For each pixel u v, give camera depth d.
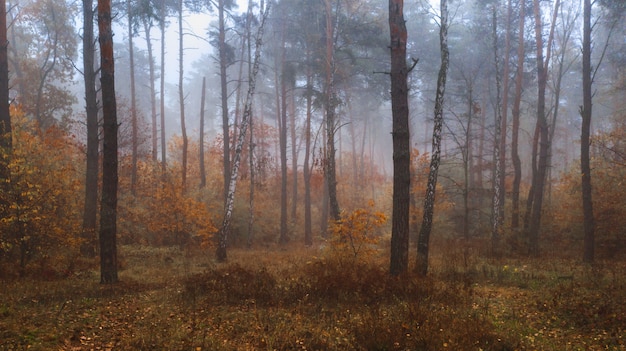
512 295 10.47
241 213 28.28
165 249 21.28
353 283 10.07
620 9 21.06
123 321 7.85
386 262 14.91
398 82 11.78
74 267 13.92
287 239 29.73
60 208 14.25
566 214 22.62
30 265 12.77
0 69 14.87
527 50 28.23
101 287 10.93
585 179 16.86
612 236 19.94
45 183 13.35
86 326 7.34
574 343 7.00
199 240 24.44
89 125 17.41
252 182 26.62
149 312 8.54
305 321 7.97
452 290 10.27
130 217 23.28
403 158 11.73
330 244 14.65
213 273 11.32
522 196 29.30
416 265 12.45
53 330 6.95
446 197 29.22
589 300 9.16
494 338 6.86
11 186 12.69
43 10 28.88
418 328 7.11
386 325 7.16
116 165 11.65
